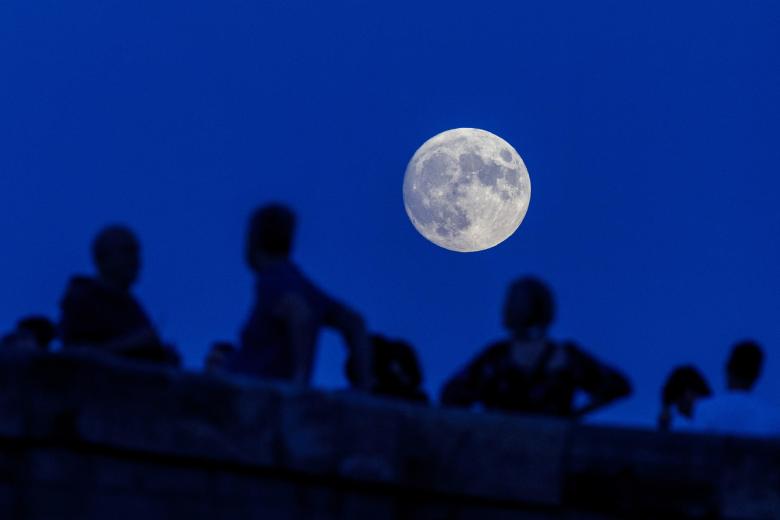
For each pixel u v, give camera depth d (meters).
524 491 26.53
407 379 30.14
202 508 24.70
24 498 23.67
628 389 27.62
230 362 26.70
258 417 25.05
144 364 24.47
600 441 26.78
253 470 25.12
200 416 24.67
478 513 26.61
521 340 27.73
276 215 26.94
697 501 26.62
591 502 26.69
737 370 30.52
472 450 26.48
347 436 25.66
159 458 24.52
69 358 24.05
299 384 25.44
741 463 26.62
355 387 27.02
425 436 26.36
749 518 26.52
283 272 26.53
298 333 25.78
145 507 24.33
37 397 23.84
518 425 26.69
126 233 26.94
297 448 25.27
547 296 27.62
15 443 23.78
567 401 27.62
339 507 25.81
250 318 26.56
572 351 27.66
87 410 24.02
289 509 25.36
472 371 27.75
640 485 26.70
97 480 24.11
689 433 26.84
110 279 26.73
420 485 26.23
